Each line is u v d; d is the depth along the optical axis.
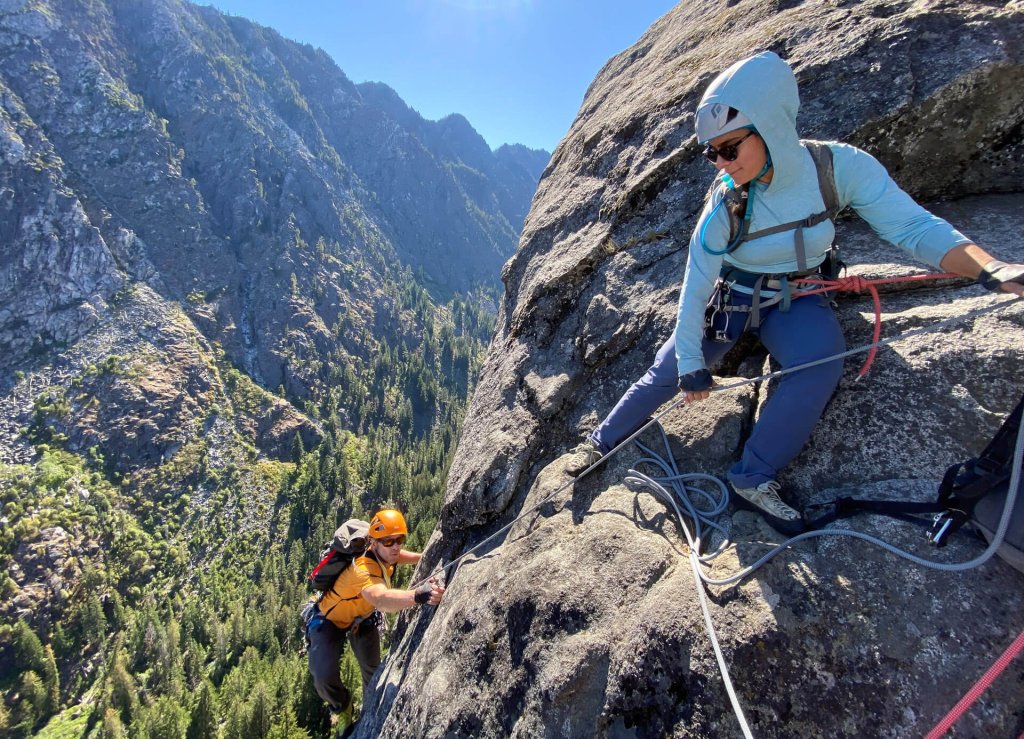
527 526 3.80
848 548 2.41
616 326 4.51
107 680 71.50
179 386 140.12
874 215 2.39
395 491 109.12
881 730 2.02
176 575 99.50
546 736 2.62
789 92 2.26
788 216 2.46
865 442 2.80
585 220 5.73
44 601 90.06
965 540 2.29
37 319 145.00
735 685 2.25
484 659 3.21
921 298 3.25
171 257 178.88
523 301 5.82
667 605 2.53
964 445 2.60
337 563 5.07
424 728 3.32
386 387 164.00
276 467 126.56
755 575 2.46
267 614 72.94
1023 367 2.64
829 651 2.19
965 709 1.84
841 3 4.70
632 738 2.40
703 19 7.43
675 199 4.82
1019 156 3.86
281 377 159.50
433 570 5.32
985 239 3.61
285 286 185.25
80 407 129.12
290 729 28.77
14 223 157.38
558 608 2.90
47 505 105.31
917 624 2.14
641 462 3.46
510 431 4.86
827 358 2.53
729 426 3.31
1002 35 3.67
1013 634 2.03
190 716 51.00
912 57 3.91
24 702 71.94
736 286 2.71
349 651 23.17
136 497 113.56
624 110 6.34
